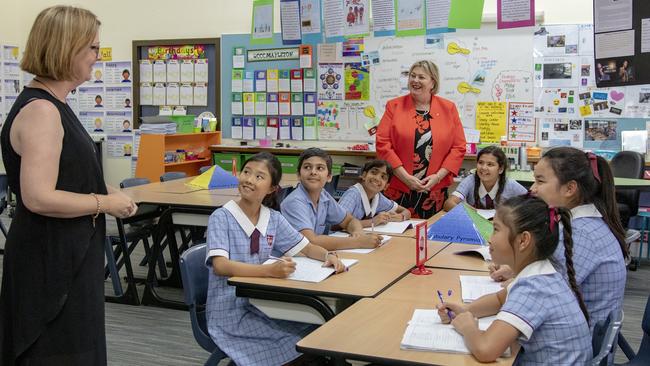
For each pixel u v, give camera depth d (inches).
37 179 65.1
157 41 306.3
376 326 70.0
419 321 70.6
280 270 89.7
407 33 217.9
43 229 68.2
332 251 111.1
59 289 68.9
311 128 280.1
